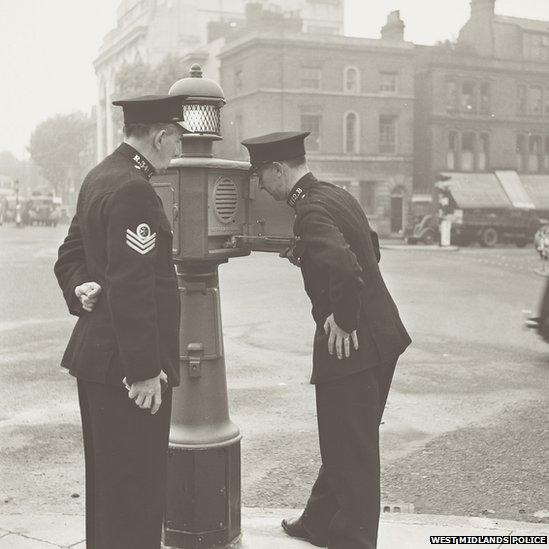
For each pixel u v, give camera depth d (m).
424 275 20.28
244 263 24.61
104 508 2.68
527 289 16.95
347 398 3.01
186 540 3.09
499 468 4.95
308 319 11.77
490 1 54.41
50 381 7.48
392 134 47.41
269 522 3.70
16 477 4.79
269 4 51.34
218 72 51.97
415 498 4.44
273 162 3.06
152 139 2.69
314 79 45.59
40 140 91.81
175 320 2.65
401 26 47.97
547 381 7.58
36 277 18.61
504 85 50.03
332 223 2.89
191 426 3.11
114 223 2.48
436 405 6.61
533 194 48.53
